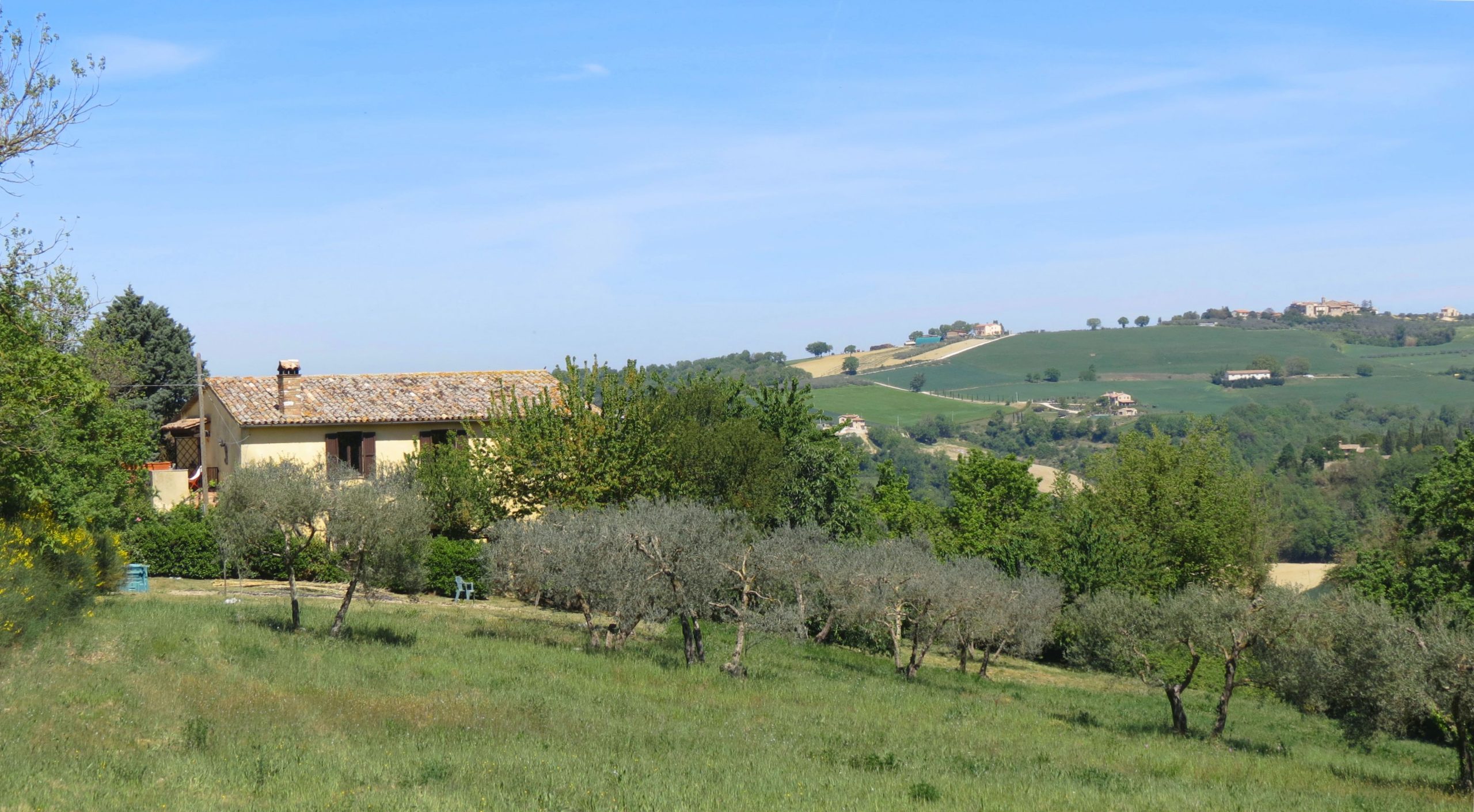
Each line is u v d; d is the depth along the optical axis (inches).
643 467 1505.9
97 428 1051.9
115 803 458.3
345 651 915.4
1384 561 1715.1
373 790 509.4
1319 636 922.1
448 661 920.3
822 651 1427.2
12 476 792.3
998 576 1381.6
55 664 714.8
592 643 1141.1
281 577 1515.7
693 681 967.0
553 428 1482.5
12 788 470.3
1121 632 1054.4
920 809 528.7
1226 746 959.6
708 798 521.0
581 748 646.5
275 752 575.8
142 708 635.5
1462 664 788.0
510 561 1186.0
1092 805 572.1
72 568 911.7
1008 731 884.6
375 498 1035.9
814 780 587.2
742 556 1121.4
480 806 482.6
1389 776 860.6
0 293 752.3
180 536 1505.9
